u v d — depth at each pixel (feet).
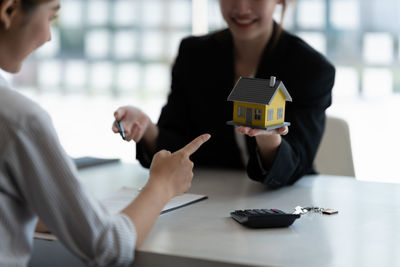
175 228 4.06
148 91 13.52
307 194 5.18
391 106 11.34
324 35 11.45
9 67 3.44
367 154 11.46
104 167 6.51
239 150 6.44
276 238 3.86
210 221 4.25
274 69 6.14
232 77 6.43
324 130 6.31
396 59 11.20
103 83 13.73
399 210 4.63
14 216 3.33
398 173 11.27
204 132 6.58
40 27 3.37
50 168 3.24
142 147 6.21
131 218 3.65
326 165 6.97
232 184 5.60
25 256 3.43
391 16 11.10
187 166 4.13
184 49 6.79
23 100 3.26
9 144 3.14
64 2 13.57
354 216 4.44
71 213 3.30
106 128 13.83
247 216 4.08
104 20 13.50
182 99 6.77
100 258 3.37
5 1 3.19
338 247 3.67
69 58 13.79
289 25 11.51
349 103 11.53
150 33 13.28
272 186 5.49
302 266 3.32
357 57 11.38
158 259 3.56
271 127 4.55
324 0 11.35
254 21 5.91
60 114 13.99
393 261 3.43
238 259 3.43
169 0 13.03
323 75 5.98
